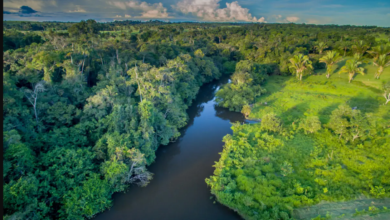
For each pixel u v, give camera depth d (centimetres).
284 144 4222
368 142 4075
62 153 3166
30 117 3625
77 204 2802
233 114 6116
